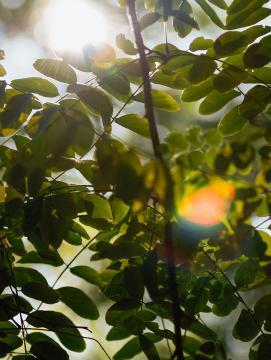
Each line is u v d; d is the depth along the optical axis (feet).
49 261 9.95
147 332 9.91
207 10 9.25
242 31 9.16
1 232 9.66
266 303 9.03
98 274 10.09
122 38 9.63
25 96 8.42
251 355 9.36
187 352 9.57
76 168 8.96
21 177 7.98
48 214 8.99
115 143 8.12
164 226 8.48
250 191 7.18
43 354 9.16
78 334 9.60
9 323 9.64
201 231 7.60
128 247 8.98
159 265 8.59
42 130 7.72
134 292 8.87
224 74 9.45
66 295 9.79
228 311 9.38
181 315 8.12
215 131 7.54
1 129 9.02
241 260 9.05
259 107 9.27
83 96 8.36
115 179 7.13
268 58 9.09
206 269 8.79
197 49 9.64
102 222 9.34
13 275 9.29
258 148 8.16
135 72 9.14
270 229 8.11
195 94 9.63
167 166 7.03
